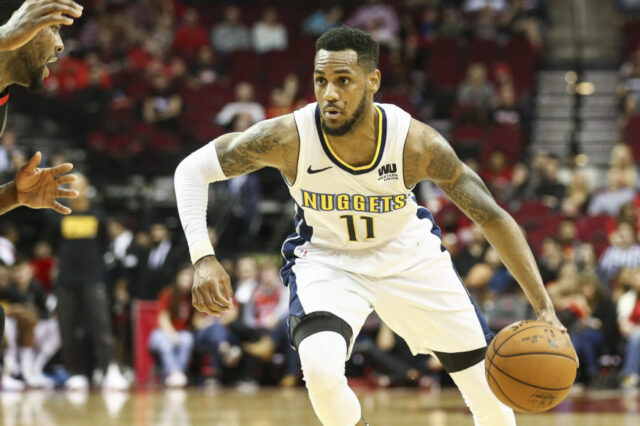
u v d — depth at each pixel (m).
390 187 7.23
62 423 12.83
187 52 31.70
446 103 29.55
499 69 29.09
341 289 7.33
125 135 27.56
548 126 30.62
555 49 33.94
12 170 23.78
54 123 28.06
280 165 7.35
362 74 6.92
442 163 7.20
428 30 33.09
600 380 18.67
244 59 31.50
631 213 20.64
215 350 19.91
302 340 7.01
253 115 27.55
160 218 25.50
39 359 20.64
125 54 31.44
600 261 21.48
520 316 18.77
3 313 6.61
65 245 19.44
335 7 34.75
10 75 6.39
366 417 13.58
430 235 7.73
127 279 21.78
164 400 16.67
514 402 6.79
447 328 7.48
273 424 12.60
